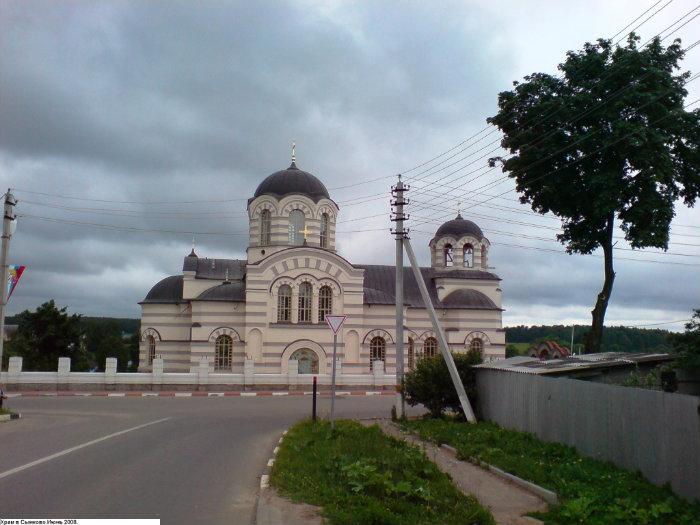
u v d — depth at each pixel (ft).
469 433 68.74
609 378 70.03
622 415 49.34
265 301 162.71
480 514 36.06
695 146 82.43
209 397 124.26
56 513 34.65
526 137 87.76
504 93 90.48
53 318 187.01
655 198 81.66
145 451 56.54
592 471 48.32
